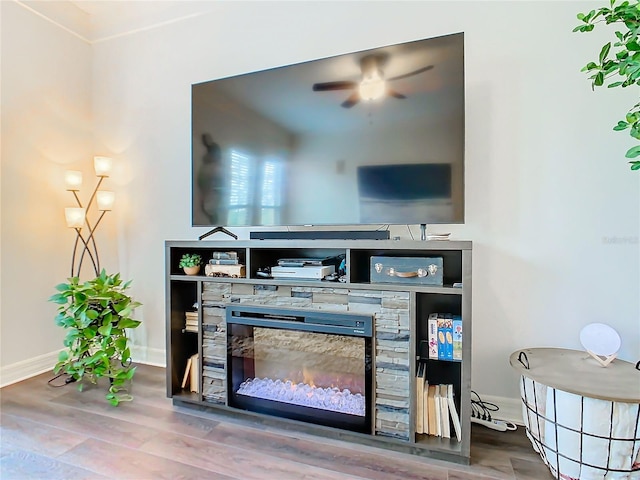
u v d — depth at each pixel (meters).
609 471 1.30
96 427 1.79
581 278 1.79
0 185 2.34
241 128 2.05
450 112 1.66
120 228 2.83
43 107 2.58
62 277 2.70
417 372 1.68
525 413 1.58
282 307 1.82
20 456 1.55
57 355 2.64
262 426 1.82
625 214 1.72
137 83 2.76
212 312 1.97
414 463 1.52
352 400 1.77
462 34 1.64
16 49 2.42
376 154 1.79
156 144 2.71
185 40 2.61
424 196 1.71
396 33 2.09
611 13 1.19
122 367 2.53
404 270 1.59
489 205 1.92
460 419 1.60
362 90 1.81
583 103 1.77
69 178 2.51
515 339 1.89
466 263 1.49
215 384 1.96
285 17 2.34
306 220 1.92
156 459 1.54
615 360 1.59
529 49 1.85
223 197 2.10
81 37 2.84
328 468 1.49
